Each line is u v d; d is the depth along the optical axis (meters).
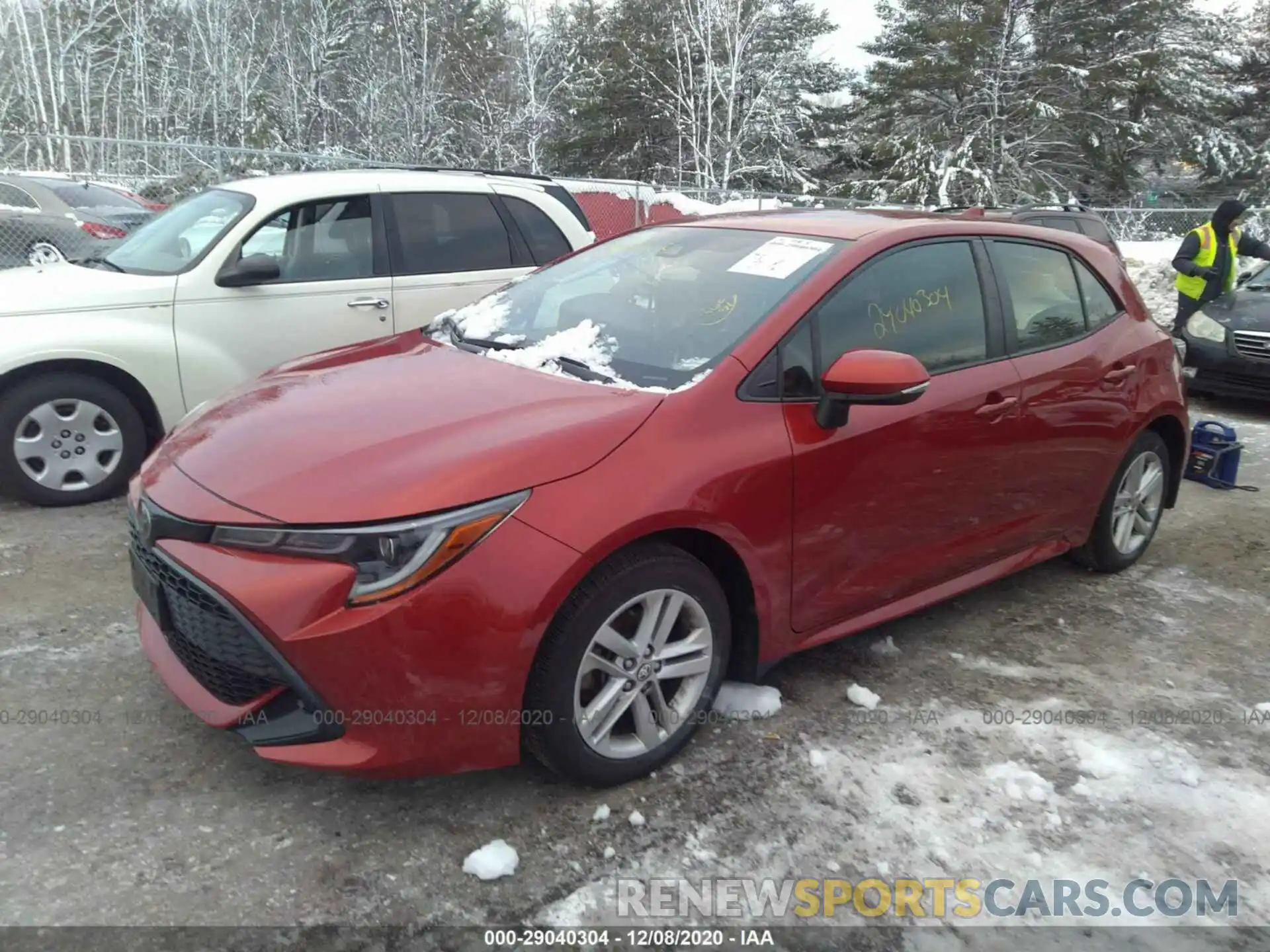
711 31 27.14
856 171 36.34
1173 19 33.31
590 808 2.71
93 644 3.54
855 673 3.54
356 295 5.64
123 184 12.00
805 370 3.08
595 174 33.41
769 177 29.61
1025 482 3.78
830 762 2.96
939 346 3.47
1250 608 4.28
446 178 6.19
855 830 2.67
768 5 27.75
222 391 5.29
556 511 2.48
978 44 30.80
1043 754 3.06
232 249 5.29
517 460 2.50
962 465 3.46
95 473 5.05
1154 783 2.94
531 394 2.88
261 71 30.45
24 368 4.81
